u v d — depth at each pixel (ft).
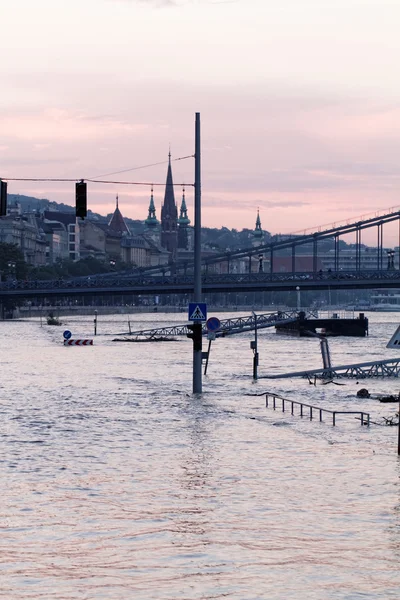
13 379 459.73
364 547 157.48
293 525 169.99
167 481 204.54
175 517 174.81
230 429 283.59
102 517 174.91
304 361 636.48
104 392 394.93
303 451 243.81
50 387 417.90
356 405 356.59
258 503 185.47
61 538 161.89
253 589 136.98
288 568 146.72
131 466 221.46
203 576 142.82
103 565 148.05
